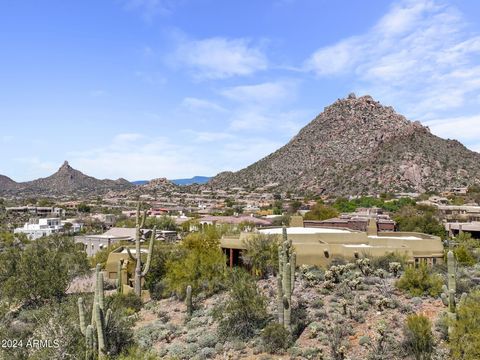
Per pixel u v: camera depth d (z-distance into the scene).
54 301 27.14
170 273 34.03
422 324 18.02
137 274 34.31
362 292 24.69
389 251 32.28
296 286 27.03
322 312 22.38
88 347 18.97
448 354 17.06
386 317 21.17
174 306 30.41
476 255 38.88
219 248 37.56
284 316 21.27
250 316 23.14
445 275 26.59
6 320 26.33
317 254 32.03
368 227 40.56
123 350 20.34
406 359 17.47
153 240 35.38
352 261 30.80
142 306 31.67
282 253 22.00
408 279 24.42
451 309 18.09
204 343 22.23
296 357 19.02
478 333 16.06
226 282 30.39
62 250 43.69
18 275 33.88
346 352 18.61
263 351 20.25
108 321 21.12
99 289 20.05
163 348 22.41
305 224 59.53
